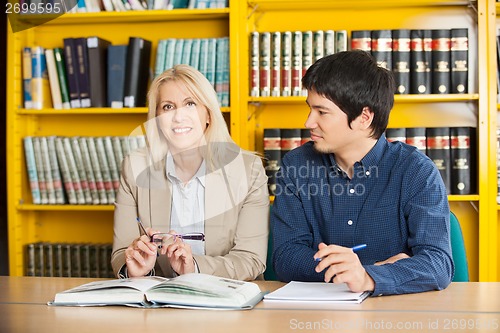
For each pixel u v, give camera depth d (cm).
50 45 360
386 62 314
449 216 197
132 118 358
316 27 340
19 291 180
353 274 165
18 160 343
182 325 142
